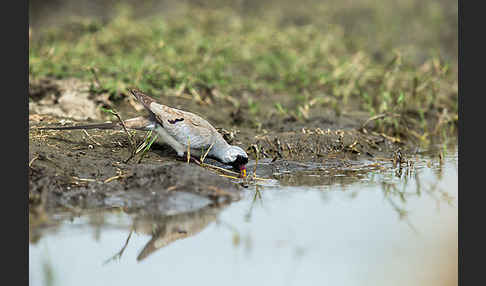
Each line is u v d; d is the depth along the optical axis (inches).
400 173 476.7
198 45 719.1
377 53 875.4
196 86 620.4
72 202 376.5
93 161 418.9
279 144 505.7
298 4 1117.7
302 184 440.8
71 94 550.6
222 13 984.9
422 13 1075.9
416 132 588.4
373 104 631.8
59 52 670.5
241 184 433.4
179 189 388.5
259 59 753.0
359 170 479.8
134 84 573.0
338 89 665.0
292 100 635.5
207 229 357.1
